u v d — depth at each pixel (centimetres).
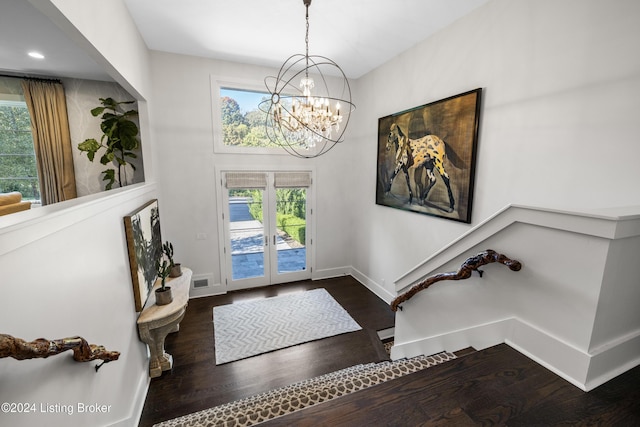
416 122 339
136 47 294
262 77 428
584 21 182
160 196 376
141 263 244
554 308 129
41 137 346
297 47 359
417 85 341
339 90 476
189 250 425
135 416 213
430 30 308
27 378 98
